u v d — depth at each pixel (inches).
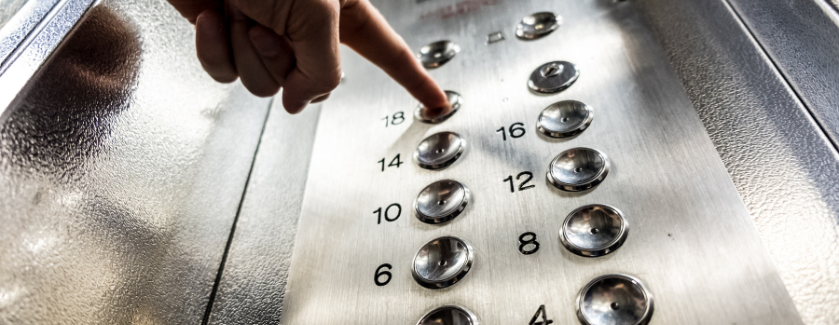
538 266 14.5
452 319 14.4
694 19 18.1
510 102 18.3
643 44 18.1
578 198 15.2
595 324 13.3
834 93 14.0
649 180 14.9
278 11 13.7
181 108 18.5
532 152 16.7
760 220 13.6
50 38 15.5
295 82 15.1
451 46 21.4
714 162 14.7
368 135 19.5
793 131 14.6
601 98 17.1
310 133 20.6
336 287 16.0
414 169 17.7
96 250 14.8
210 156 18.9
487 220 15.7
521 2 21.9
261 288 16.9
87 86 15.7
